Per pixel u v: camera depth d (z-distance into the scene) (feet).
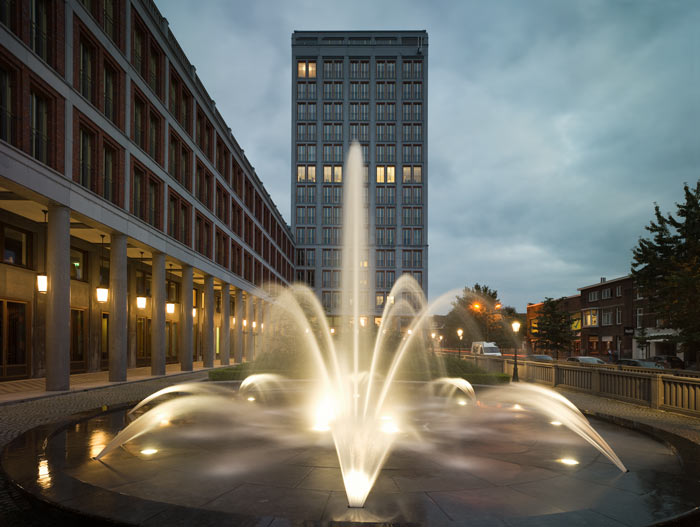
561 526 13.05
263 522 12.98
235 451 23.04
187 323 96.68
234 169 141.90
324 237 278.05
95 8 65.26
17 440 24.12
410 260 275.18
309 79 282.77
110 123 67.87
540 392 56.08
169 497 16.35
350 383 60.08
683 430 35.88
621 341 199.11
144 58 81.61
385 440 25.88
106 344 93.50
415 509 15.26
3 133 48.67
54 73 54.65
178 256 92.43
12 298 67.26
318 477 18.72
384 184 278.46
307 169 279.90
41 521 14.44
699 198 81.76
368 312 271.49
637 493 16.72
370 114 280.92
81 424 29.73
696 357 86.69
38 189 50.42
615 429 30.07
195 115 105.50
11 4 49.70
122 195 70.85
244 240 150.82
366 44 283.59
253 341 160.76
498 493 16.90
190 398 44.39
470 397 48.03
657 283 85.25
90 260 88.07
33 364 71.51
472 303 236.02
